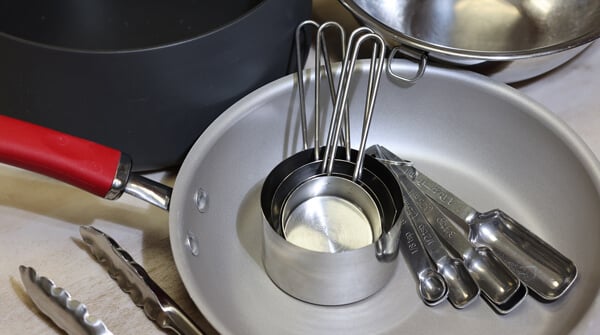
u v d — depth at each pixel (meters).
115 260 0.48
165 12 0.72
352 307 0.49
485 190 0.57
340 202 0.53
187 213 0.48
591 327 0.45
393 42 0.56
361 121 0.60
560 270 0.48
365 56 0.65
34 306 0.47
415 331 0.48
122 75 0.46
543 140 0.54
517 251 0.51
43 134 0.46
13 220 0.53
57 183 0.56
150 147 0.52
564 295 0.47
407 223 0.52
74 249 0.51
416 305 0.49
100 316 0.47
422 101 0.58
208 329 0.47
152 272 0.50
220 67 0.49
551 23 0.63
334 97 0.54
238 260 0.52
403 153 0.61
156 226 0.53
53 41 0.69
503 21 0.65
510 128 0.56
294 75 0.55
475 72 0.57
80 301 0.48
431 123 0.60
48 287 0.45
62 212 0.54
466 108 0.57
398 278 0.51
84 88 0.46
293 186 0.51
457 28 0.64
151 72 0.46
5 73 0.46
